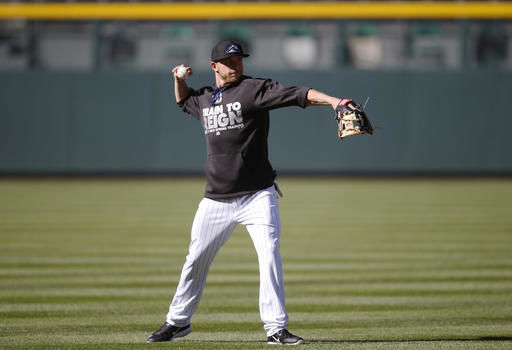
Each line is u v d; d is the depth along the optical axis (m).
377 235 40.28
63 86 85.25
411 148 84.12
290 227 44.00
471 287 25.25
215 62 16.09
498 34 83.56
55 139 85.56
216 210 16.45
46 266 29.73
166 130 85.25
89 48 85.62
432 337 17.73
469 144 83.94
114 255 32.94
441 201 60.16
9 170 85.75
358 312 21.14
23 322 19.47
